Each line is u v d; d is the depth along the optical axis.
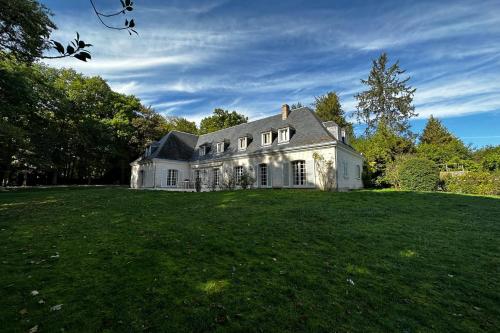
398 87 38.44
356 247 5.96
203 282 4.07
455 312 3.60
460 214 9.72
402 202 12.11
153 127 37.47
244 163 22.52
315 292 3.91
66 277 4.11
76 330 2.86
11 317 3.03
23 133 17.75
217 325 3.06
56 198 13.81
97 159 35.03
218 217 8.42
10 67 18.41
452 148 29.44
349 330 3.08
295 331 3.01
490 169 25.70
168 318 3.14
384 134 25.66
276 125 22.53
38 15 12.16
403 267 4.98
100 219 8.20
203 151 27.02
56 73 30.55
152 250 5.34
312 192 15.13
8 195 15.48
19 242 5.82
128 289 3.77
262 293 3.81
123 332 2.86
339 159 18.47
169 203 11.48
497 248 6.11
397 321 3.32
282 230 7.00
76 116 31.31
